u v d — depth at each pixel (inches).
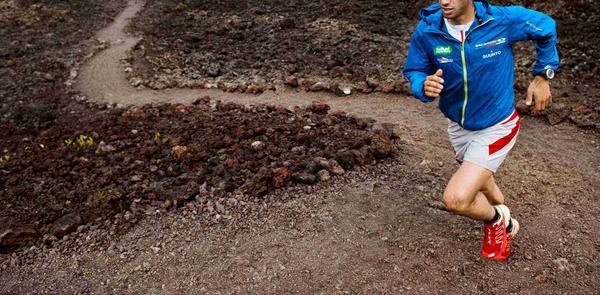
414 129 247.8
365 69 368.2
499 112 124.0
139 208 184.5
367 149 210.4
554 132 231.3
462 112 127.0
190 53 480.1
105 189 195.3
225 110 305.1
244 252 158.2
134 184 203.8
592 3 425.7
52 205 191.6
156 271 153.6
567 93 277.3
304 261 152.4
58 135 284.7
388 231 163.2
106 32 610.5
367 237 161.0
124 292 146.8
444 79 125.4
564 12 423.8
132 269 155.3
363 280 143.6
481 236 156.7
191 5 679.1
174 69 435.5
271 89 349.4
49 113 329.1
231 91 358.0
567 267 142.6
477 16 114.9
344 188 188.5
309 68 388.2
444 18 119.0
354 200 180.7
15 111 338.6
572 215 166.4
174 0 732.0
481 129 127.6
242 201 183.6
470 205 124.2
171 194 189.3
